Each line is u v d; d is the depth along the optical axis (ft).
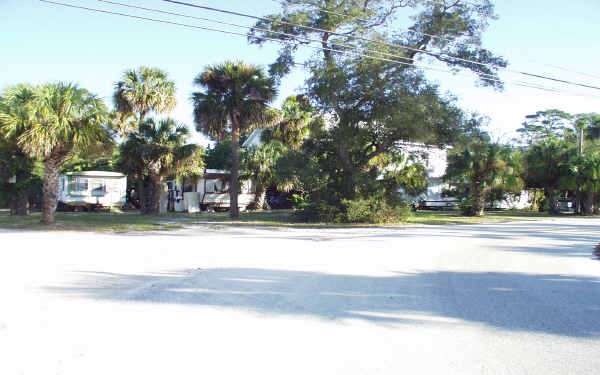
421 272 27.32
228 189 109.60
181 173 90.84
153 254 33.68
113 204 105.50
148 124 87.20
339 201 72.18
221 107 78.02
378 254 35.32
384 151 77.20
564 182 106.42
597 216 104.58
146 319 16.42
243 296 20.27
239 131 82.28
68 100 54.85
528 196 138.00
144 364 12.26
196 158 88.94
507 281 24.62
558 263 31.32
